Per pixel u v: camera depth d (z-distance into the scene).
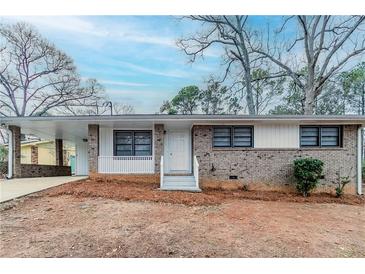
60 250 4.76
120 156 12.73
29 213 6.79
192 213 7.28
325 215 7.81
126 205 7.74
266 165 12.09
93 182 11.44
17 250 4.72
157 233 5.64
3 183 11.16
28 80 26.55
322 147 12.14
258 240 5.43
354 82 24.16
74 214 6.77
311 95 22.17
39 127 13.75
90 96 28.81
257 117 11.27
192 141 12.98
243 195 10.52
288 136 12.19
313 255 4.87
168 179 11.71
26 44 25.62
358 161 12.09
